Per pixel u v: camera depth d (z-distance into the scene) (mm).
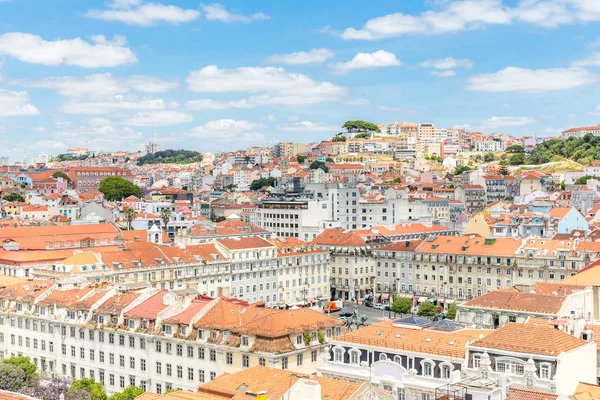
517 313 183750
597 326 148000
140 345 174625
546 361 119188
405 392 135875
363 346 145125
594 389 120500
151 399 116812
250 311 168500
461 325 155000
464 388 107438
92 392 161750
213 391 123500
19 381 166125
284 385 119438
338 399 115062
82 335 187375
